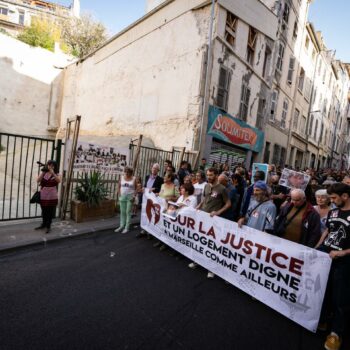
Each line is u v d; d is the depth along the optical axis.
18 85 18.16
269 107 15.26
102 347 2.46
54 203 5.08
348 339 2.90
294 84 18.81
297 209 3.42
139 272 4.00
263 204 3.84
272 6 14.77
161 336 2.68
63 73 20.44
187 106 10.77
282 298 3.20
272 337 2.84
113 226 5.91
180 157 9.38
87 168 6.29
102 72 16.70
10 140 16.16
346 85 35.56
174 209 4.72
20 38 24.72
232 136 12.20
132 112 13.87
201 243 4.20
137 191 5.90
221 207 4.33
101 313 2.94
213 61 10.47
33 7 37.59
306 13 18.56
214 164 10.59
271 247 3.33
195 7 10.76
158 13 12.66
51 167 5.04
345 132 40.62
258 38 13.27
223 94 11.34
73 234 5.16
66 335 2.56
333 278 2.79
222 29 10.65
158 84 12.36
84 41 29.47
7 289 3.23
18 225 5.39
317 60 22.53
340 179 12.40
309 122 23.08
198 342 2.65
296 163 22.67
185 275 4.05
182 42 11.30
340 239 2.72
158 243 5.12
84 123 18.23
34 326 2.64
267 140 15.91
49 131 19.97
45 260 4.11
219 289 3.73
